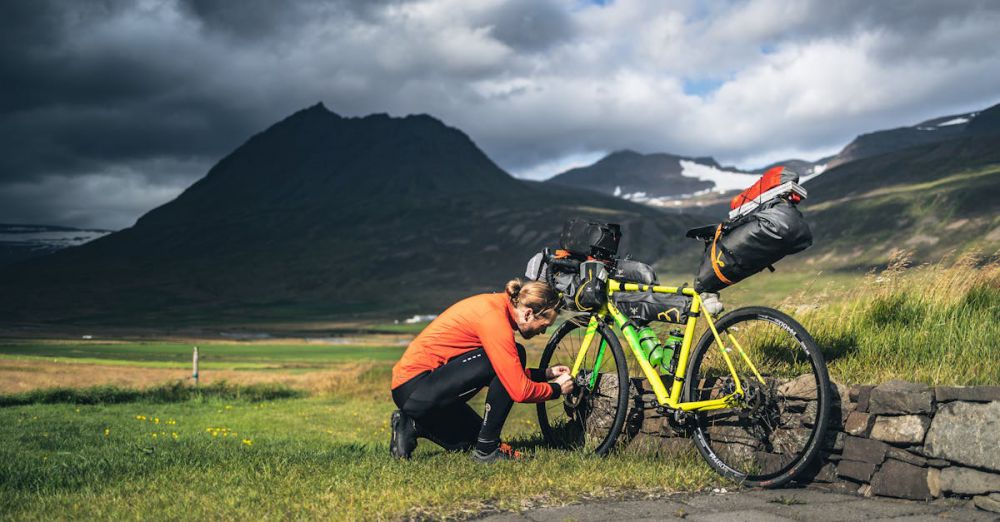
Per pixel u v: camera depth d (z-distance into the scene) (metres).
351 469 4.10
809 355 3.63
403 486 3.64
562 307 4.63
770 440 3.89
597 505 3.36
